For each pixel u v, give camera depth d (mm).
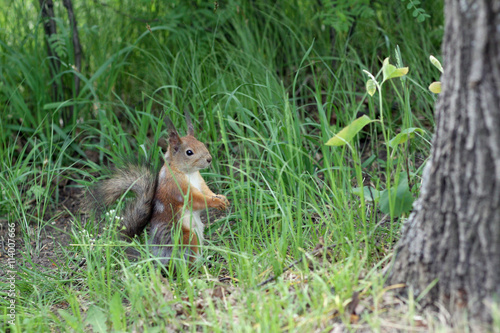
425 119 10898
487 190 4836
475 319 4934
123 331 5875
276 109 9617
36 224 9820
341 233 6730
